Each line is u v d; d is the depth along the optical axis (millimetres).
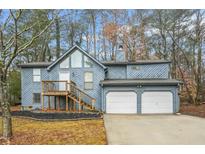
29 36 17734
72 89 20734
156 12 29906
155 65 21953
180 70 28109
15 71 28500
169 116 16578
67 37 32062
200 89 26094
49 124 12773
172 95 18797
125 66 22469
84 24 32688
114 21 33062
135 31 32281
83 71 21250
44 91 20469
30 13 13867
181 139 8812
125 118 15414
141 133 9961
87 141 8430
